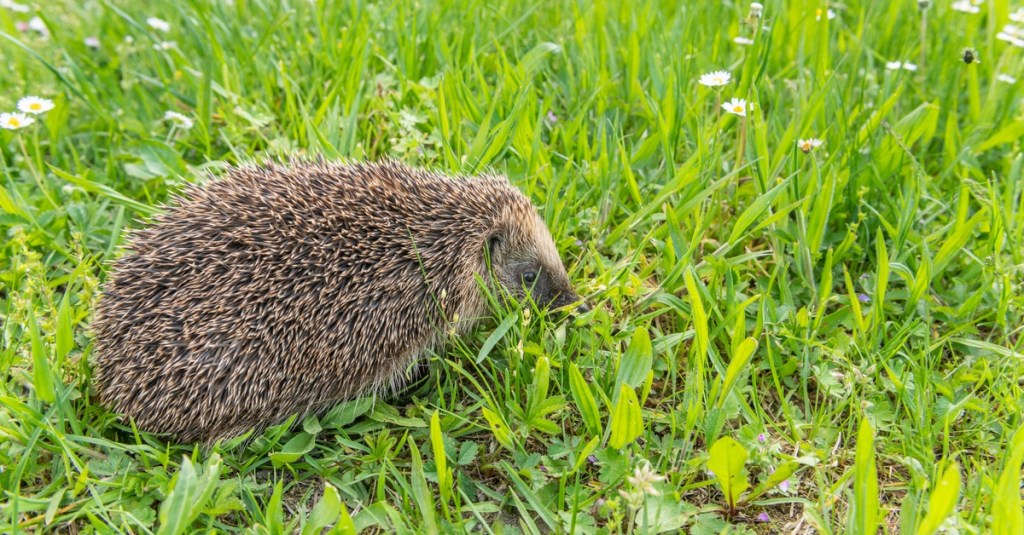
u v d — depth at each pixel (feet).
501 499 2.14
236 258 2.21
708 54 2.95
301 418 2.27
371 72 2.91
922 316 2.38
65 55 2.83
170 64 3.01
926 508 2.03
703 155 2.51
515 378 2.25
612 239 2.48
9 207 2.50
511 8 3.15
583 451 2.08
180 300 2.19
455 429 2.23
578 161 2.67
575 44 2.97
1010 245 2.42
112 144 2.83
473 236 2.35
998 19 3.06
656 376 2.31
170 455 2.21
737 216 2.55
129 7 3.26
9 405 2.11
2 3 3.30
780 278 2.39
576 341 2.29
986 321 2.41
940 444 2.20
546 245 2.41
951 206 2.56
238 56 2.97
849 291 2.28
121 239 2.51
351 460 2.19
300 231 2.24
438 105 2.62
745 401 2.20
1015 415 2.18
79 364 2.27
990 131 2.80
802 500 2.09
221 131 2.72
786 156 2.55
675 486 2.10
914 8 3.17
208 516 2.08
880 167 2.59
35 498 2.09
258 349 2.20
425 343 2.34
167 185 2.63
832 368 2.29
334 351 2.23
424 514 2.01
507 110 2.68
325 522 2.01
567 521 2.05
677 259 2.40
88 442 2.17
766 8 2.99
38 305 2.40
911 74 2.96
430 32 2.93
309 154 2.64
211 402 2.19
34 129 2.69
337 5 3.07
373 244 2.27
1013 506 1.92
